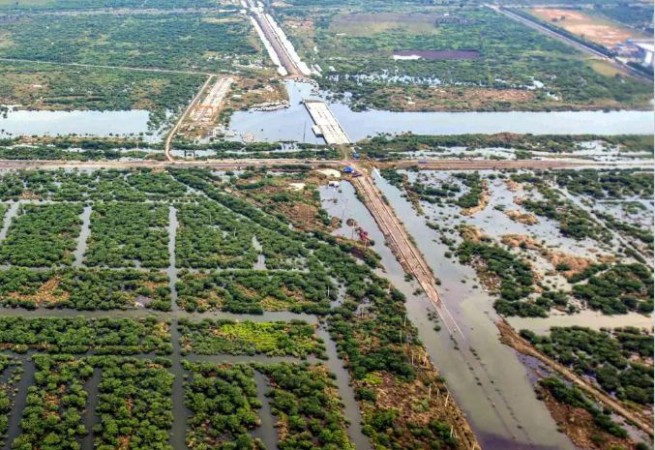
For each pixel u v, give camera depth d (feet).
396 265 545.03
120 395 396.78
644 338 469.57
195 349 437.58
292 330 457.68
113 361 422.41
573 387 424.46
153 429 375.04
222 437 375.86
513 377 433.07
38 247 533.55
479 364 442.91
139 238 552.82
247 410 390.83
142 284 497.87
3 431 370.32
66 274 503.61
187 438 372.17
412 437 381.19
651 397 415.64
